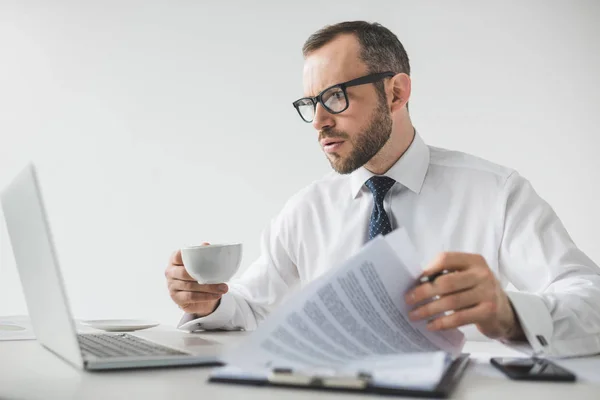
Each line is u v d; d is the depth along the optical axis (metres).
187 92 3.26
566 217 2.82
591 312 0.97
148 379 0.72
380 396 0.62
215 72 3.23
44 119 3.39
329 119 1.56
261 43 3.18
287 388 0.66
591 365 0.82
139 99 3.31
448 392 0.61
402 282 0.79
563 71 2.84
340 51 1.55
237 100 3.20
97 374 0.75
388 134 1.61
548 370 0.74
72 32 3.38
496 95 2.89
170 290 1.36
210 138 3.22
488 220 1.61
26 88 3.41
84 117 3.36
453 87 2.93
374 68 1.57
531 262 1.48
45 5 3.40
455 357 0.81
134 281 3.27
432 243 1.63
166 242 3.24
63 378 0.73
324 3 3.11
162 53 3.29
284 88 3.14
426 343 0.80
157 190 3.27
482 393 0.64
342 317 0.77
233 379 0.68
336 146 1.58
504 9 2.88
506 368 0.75
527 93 2.86
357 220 1.74
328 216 1.79
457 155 1.75
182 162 3.25
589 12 2.82
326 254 1.76
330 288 0.76
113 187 3.31
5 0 3.44
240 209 3.17
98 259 3.30
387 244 0.75
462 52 2.92
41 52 3.40
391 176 1.68
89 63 3.36
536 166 2.85
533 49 2.86
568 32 2.83
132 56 3.32
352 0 3.07
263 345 0.71
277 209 3.12
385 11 3.02
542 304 0.92
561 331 0.92
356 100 1.55
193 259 1.16
